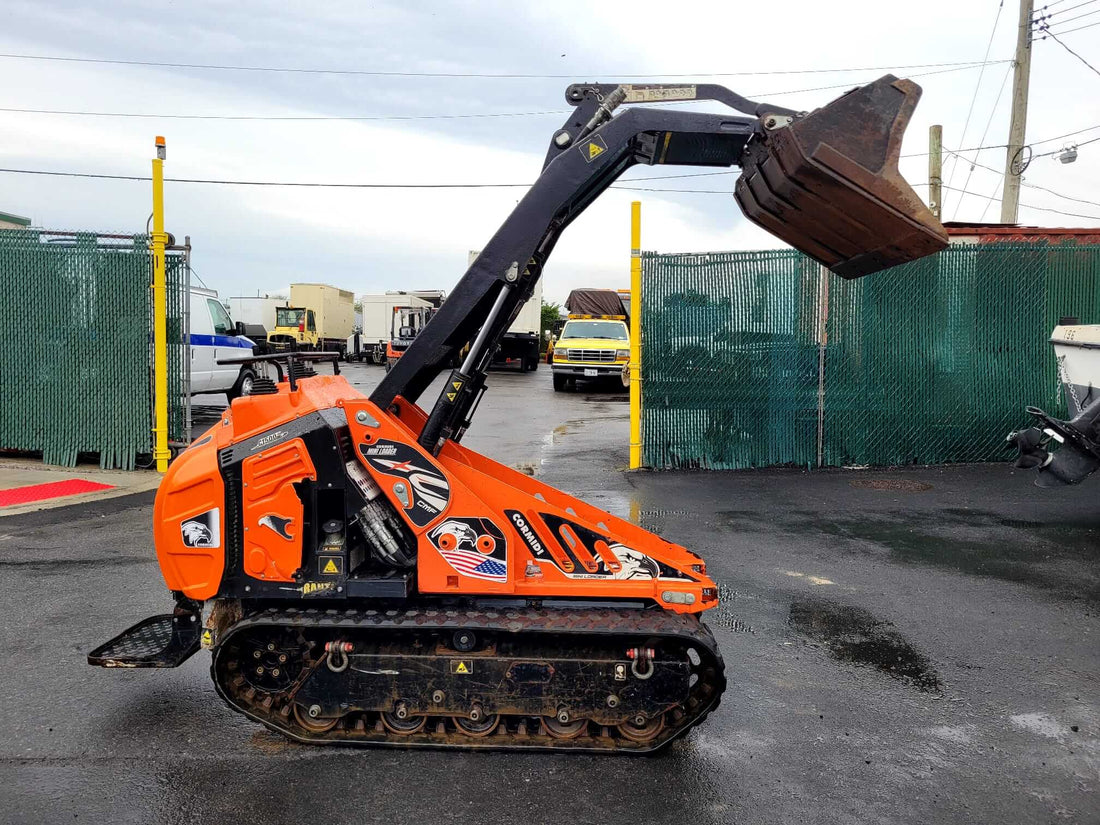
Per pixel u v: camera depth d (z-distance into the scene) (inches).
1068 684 166.9
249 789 127.1
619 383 877.8
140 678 167.0
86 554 249.9
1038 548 261.4
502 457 430.9
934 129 762.8
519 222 145.8
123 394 382.9
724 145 151.0
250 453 136.0
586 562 143.3
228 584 138.6
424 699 135.8
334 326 1726.1
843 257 148.6
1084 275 394.0
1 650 178.4
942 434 397.7
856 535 277.4
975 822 120.2
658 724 137.7
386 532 136.2
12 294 382.3
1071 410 345.4
